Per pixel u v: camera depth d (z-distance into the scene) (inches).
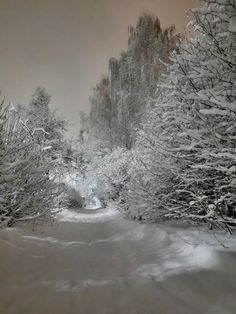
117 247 303.1
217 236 264.7
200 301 145.0
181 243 254.2
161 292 158.1
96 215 763.4
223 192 233.8
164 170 327.6
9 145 287.6
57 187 446.9
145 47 1302.9
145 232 345.7
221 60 192.9
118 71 1546.5
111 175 752.3
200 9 188.5
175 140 281.4
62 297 154.3
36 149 371.6
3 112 288.7
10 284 173.0
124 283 175.9
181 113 243.8
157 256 243.4
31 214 363.9
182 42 248.7
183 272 184.1
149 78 1185.4
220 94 194.5
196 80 234.8
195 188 277.3
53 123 940.0
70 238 358.9
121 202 665.0
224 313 130.6
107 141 1409.9
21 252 240.7
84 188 1491.1
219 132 207.8
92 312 138.0
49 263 227.0
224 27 193.9
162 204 342.3
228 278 165.6
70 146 1102.4
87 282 179.2
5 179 275.0
